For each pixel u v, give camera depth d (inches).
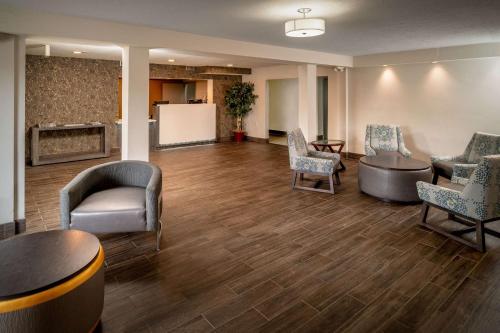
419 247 131.7
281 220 160.6
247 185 224.2
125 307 92.9
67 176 242.8
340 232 146.6
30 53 274.7
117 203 122.8
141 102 179.6
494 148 196.9
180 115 389.4
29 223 153.9
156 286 103.5
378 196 189.3
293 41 216.2
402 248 130.9
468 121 245.1
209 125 416.5
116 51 262.5
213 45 200.8
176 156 331.6
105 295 98.3
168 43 180.5
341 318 88.7
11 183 139.9
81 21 151.9
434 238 140.3
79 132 318.3
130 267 115.1
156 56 280.4
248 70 420.8
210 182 231.8
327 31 184.2
